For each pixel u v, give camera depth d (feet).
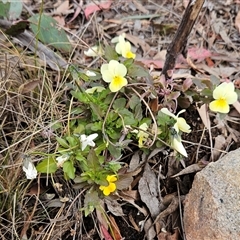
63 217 0.75
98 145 0.77
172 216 0.77
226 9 1.13
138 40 1.08
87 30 1.10
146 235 0.77
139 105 0.78
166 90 0.81
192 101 0.85
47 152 0.77
